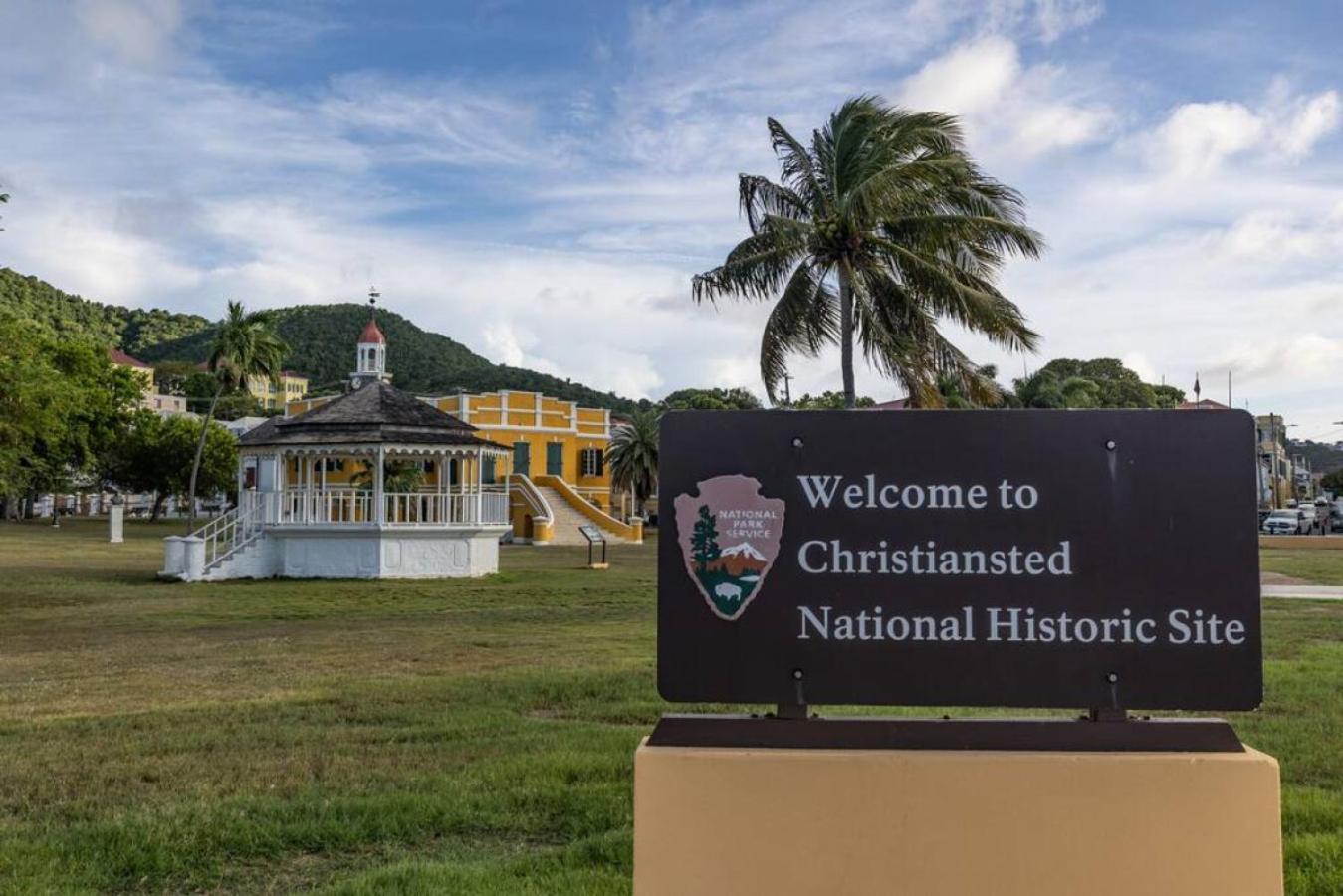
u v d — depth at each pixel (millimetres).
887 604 3412
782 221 21438
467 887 4613
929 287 21406
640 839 3197
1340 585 22688
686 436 3492
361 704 9109
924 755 3180
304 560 25484
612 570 29000
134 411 68750
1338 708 8312
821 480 3455
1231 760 3148
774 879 3158
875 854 3146
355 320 138875
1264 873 3107
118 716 8641
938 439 3441
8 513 66625
